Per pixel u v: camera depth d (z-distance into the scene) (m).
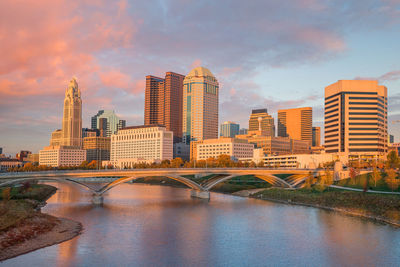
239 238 95.06
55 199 178.12
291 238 94.94
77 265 72.62
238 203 165.12
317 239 93.50
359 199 143.12
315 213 134.38
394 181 157.50
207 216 127.69
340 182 197.38
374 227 107.50
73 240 91.62
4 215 104.25
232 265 73.62
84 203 161.62
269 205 157.88
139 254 80.38
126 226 109.19
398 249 84.00
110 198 184.25
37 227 98.81
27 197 166.88
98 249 83.75
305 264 74.25
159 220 119.38
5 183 133.38
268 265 73.75
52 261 74.75
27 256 77.69
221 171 185.50
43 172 143.38
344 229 105.19
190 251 83.06
